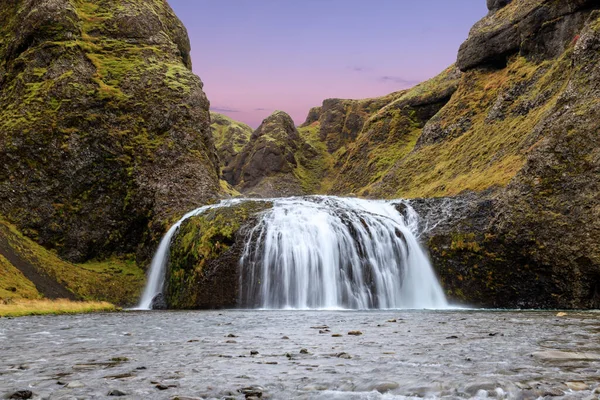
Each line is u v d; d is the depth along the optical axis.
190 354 13.12
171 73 82.88
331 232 49.34
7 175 65.38
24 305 37.66
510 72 99.50
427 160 105.75
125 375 9.93
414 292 48.31
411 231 51.44
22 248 56.72
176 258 53.03
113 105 74.81
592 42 58.47
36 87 74.31
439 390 8.00
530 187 46.47
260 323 25.19
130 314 36.47
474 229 48.25
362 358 11.66
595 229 41.78
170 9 109.81
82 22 86.81
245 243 48.75
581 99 57.44
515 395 7.60
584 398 7.37
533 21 97.69
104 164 69.38
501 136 84.94
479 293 46.44
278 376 9.53
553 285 44.31
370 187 117.19
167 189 69.12
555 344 14.05
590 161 44.03
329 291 47.91
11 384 9.16
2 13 90.44
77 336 19.20
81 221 65.38
